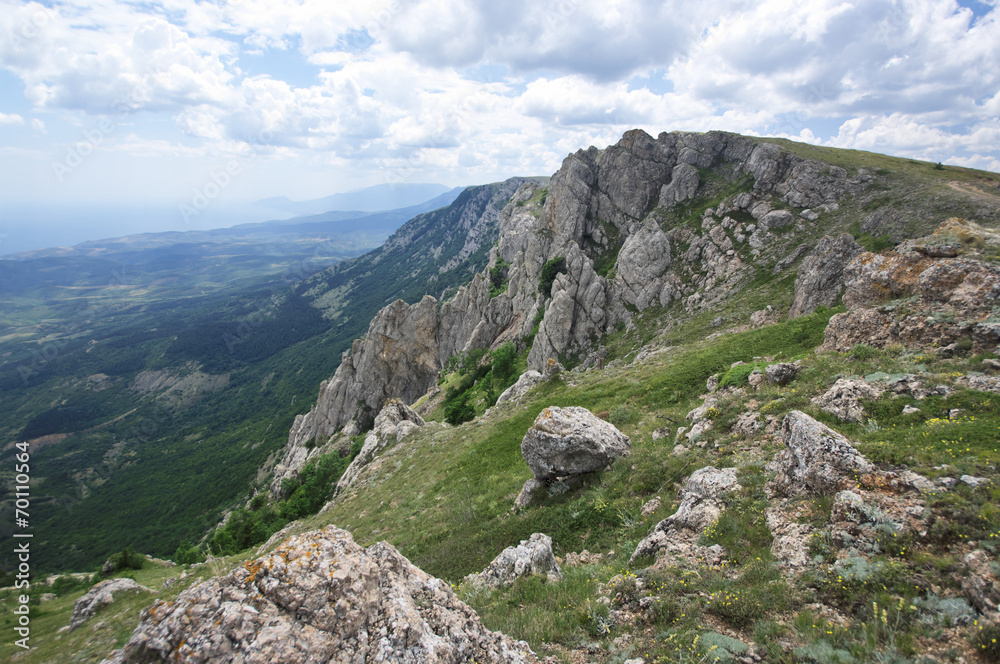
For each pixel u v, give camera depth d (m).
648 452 22.08
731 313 62.66
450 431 47.31
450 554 21.50
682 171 98.69
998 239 23.16
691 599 10.44
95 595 32.00
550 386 48.12
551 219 118.38
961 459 11.20
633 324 85.38
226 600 7.07
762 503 13.27
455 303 132.38
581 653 10.09
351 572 7.86
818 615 8.91
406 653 7.30
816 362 22.22
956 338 18.73
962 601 7.87
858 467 11.95
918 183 67.75
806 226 73.75
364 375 123.88
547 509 21.47
